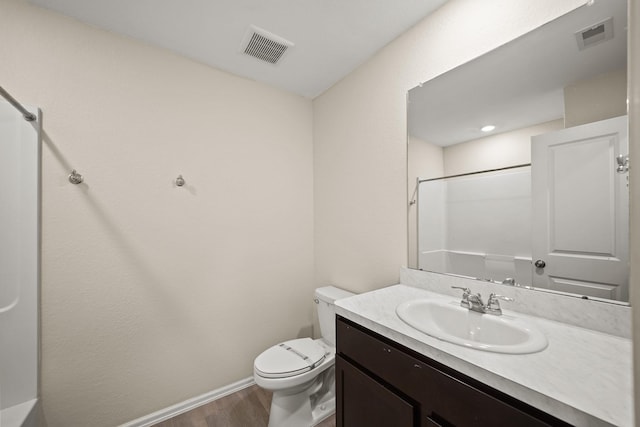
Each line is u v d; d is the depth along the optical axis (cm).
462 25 128
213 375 181
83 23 144
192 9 137
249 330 197
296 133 224
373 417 101
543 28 104
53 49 136
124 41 155
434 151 140
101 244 146
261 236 204
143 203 159
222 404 175
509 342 94
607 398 57
